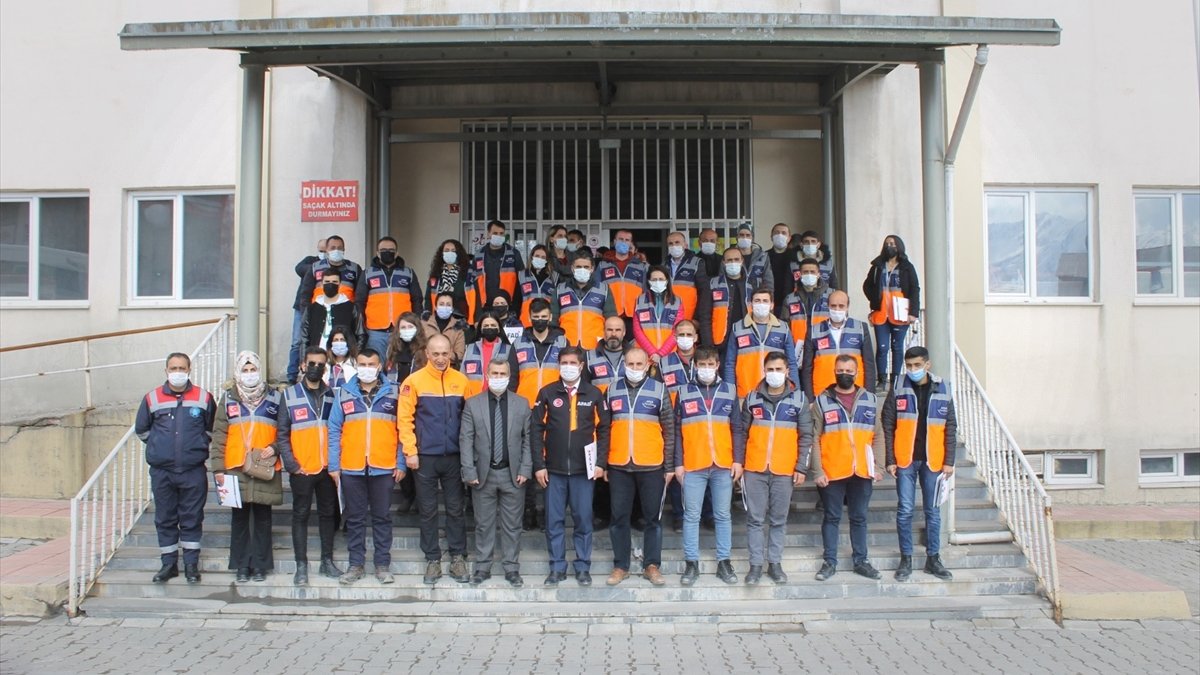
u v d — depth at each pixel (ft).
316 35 23.27
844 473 22.31
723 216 34.14
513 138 32.91
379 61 25.90
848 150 32.14
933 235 24.97
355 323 27.76
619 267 28.19
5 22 34.94
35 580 22.65
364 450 22.17
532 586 22.30
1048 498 22.25
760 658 19.03
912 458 22.85
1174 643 20.15
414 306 28.35
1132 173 33.58
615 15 23.00
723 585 22.33
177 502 22.95
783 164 34.42
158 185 34.19
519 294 28.45
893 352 27.73
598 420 22.40
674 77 33.09
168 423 22.65
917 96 32.32
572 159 34.32
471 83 33.55
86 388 32.60
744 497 22.70
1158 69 33.65
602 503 25.14
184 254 34.53
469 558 23.68
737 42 23.65
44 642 20.10
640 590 22.24
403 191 34.55
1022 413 32.91
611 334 23.98
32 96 34.81
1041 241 33.83
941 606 21.77
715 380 22.89
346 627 21.11
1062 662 18.85
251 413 22.34
